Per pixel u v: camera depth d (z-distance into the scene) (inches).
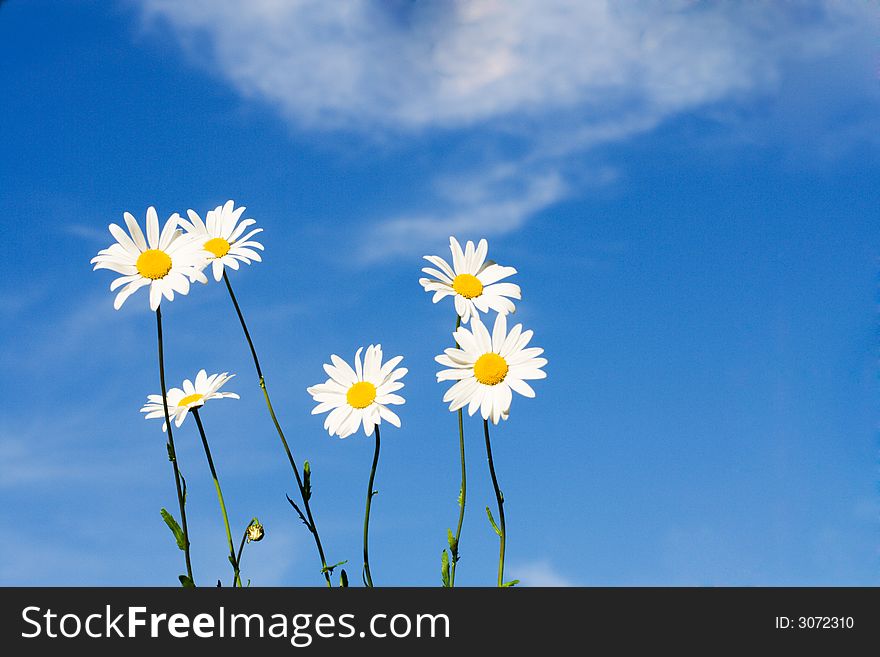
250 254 41.3
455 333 39.4
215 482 41.9
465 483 41.3
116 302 38.9
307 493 41.5
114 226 39.5
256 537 41.8
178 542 41.0
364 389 40.7
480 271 40.8
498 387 39.0
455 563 41.2
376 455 40.9
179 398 42.6
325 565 41.5
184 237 39.8
